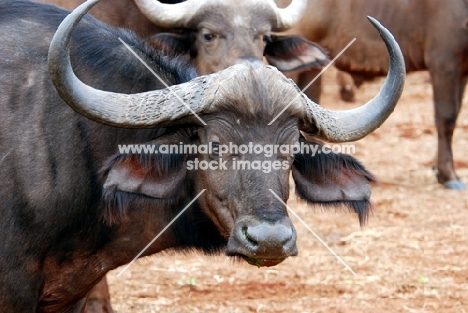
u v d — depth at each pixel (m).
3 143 7.97
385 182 18.67
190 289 12.46
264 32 13.06
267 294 12.29
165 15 13.04
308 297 12.16
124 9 13.37
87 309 10.58
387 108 8.04
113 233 8.29
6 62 8.22
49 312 8.62
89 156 8.08
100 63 8.31
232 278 12.95
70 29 7.30
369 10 18.75
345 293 12.37
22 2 8.71
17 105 8.09
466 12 18.12
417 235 15.11
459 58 18.33
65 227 8.09
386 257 13.98
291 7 14.19
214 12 12.88
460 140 22.98
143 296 12.16
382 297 12.20
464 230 15.45
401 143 22.39
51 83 8.13
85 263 8.41
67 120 8.06
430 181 18.75
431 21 18.44
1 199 7.90
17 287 8.05
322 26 19.03
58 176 8.00
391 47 7.95
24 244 8.00
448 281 12.86
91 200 8.09
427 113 25.62
